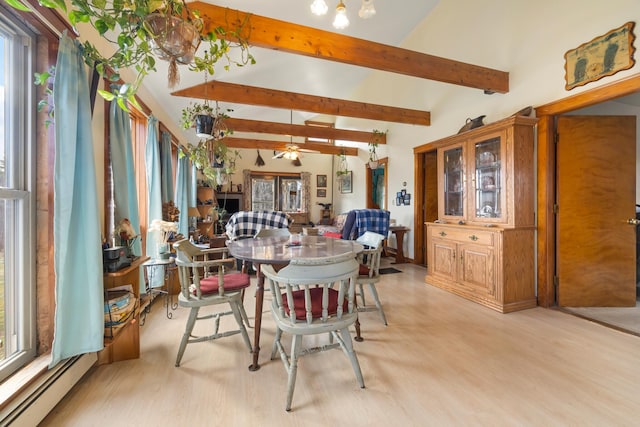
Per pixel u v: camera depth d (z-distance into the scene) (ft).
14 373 4.46
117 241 6.59
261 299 6.17
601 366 6.13
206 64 5.11
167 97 11.66
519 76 10.35
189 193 18.72
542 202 9.61
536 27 9.71
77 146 5.05
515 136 9.39
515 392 5.32
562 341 7.27
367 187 23.68
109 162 7.00
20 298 4.75
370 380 5.71
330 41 8.55
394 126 19.17
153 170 10.34
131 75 8.59
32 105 4.89
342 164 28.86
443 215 12.35
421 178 16.71
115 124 7.12
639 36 7.19
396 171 18.98
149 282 9.68
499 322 8.52
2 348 4.53
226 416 4.76
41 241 5.03
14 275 4.69
